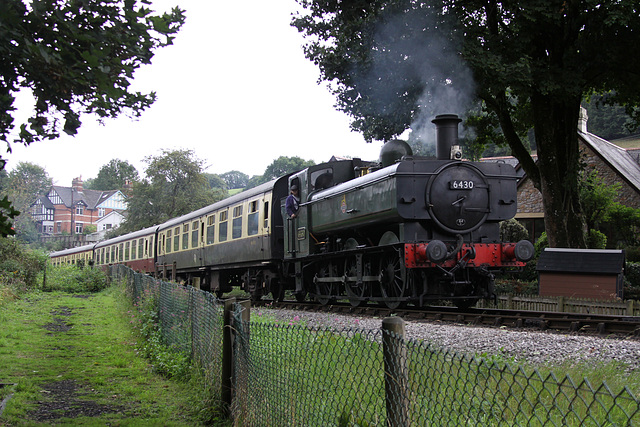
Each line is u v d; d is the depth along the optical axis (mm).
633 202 26359
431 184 11086
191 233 22812
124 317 12883
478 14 18375
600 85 19562
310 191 14695
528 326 9867
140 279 13609
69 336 10078
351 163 15172
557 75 16844
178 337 7914
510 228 24125
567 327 9477
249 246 17375
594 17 16219
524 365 5848
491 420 2797
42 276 24828
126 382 6641
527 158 19938
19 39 3602
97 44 3895
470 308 12219
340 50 17375
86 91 4152
